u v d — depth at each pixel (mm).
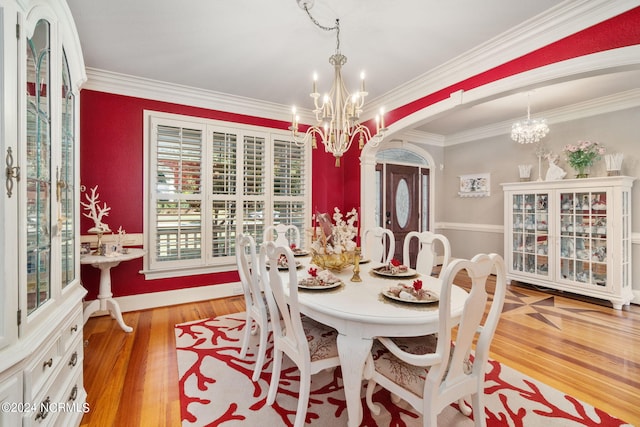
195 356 2404
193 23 2295
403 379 1403
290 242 4102
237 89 3621
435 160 6121
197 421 1670
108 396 1887
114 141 3312
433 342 1694
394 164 5750
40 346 1186
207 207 3752
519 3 2047
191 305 3645
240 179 3965
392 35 2441
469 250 5742
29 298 1205
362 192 4266
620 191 3531
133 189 3412
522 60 2434
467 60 2789
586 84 3430
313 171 4547
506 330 2930
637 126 3695
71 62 1683
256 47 2650
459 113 4531
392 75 3178
